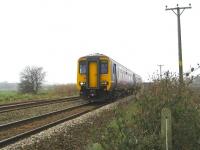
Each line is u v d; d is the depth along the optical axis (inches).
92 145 331.0
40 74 2596.0
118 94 1366.9
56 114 802.2
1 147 425.7
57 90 2128.4
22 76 2578.7
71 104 1128.2
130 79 1715.1
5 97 1558.8
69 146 421.1
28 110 917.2
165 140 304.2
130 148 281.1
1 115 792.9
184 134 329.7
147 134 332.8
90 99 1181.7
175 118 343.6
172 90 370.6
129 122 337.7
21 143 442.9
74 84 2257.6
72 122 632.4
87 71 1165.7
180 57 1396.4
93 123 579.5
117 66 1299.2
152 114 348.2
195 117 350.0
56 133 511.2
